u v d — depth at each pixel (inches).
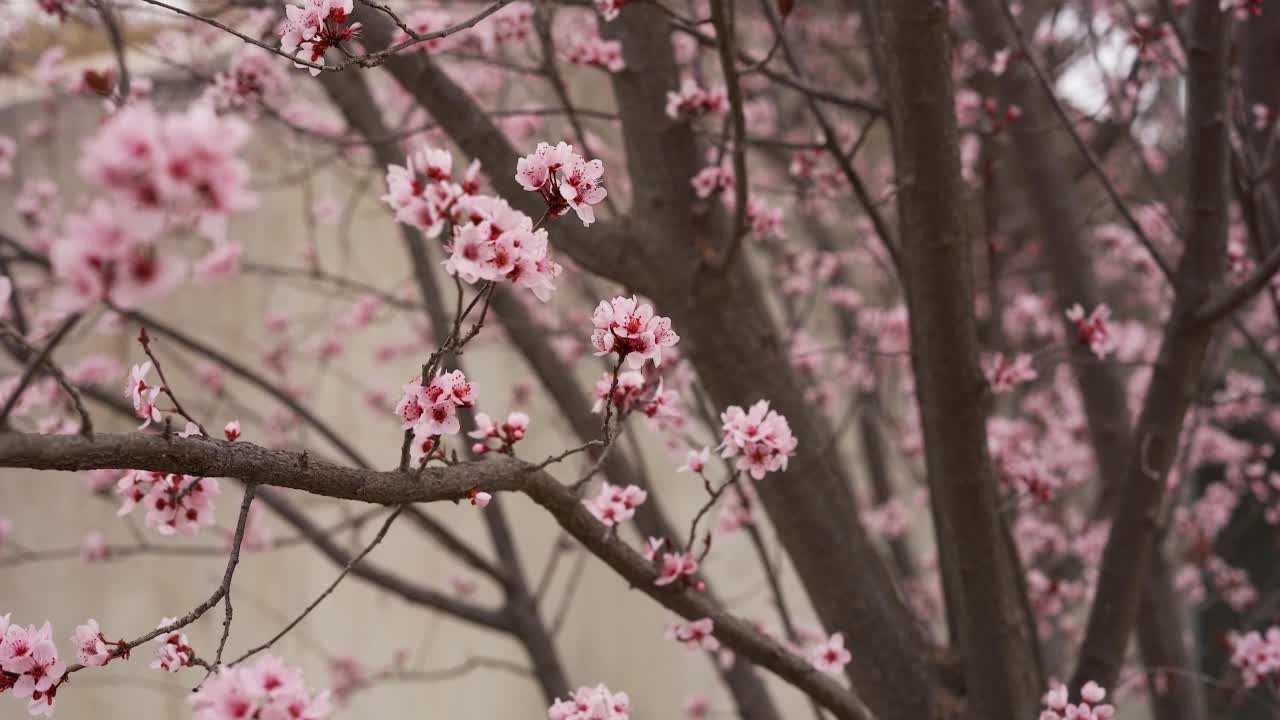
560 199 46.4
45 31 158.4
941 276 80.0
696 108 84.7
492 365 197.0
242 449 45.1
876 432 168.4
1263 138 103.3
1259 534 212.2
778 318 207.8
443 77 84.8
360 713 188.9
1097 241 163.5
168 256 25.1
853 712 73.7
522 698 202.2
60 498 188.2
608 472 108.4
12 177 182.5
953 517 84.5
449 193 38.4
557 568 204.1
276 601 185.3
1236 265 96.3
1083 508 197.0
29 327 138.3
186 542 183.2
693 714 161.9
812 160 113.7
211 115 24.4
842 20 176.4
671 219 88.7
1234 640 92.0
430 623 196.2
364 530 189.8
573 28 136.9
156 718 179.2
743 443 58.1
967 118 144.6
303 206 190.1
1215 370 118.3
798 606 223.5
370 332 197.5
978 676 86.6
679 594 65.0
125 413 103.4
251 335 188.2
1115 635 87.7
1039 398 175.6
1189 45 82.0
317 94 163.8
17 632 47.4
